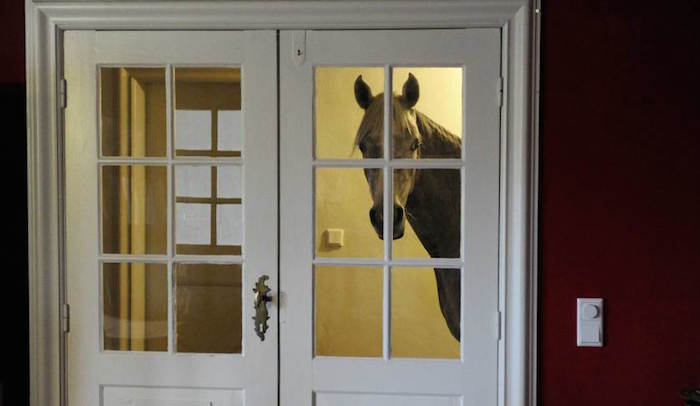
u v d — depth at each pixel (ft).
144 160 5.86
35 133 5.75
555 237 5.60
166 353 5.90
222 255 5.89
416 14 5.62
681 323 5.55
